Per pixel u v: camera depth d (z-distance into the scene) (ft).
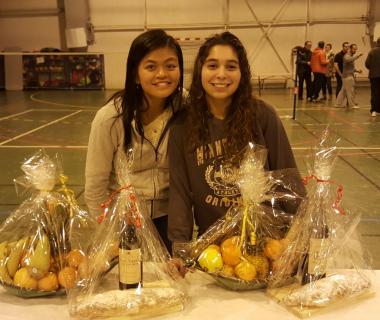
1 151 24.53
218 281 5.41
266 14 56.29
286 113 37.42
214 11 56.59
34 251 5.12
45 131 30.48
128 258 4.96
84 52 57.72
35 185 5.40
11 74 59.57
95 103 45.50
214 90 6.09
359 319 4.79
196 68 6.28
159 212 7.32
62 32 59.11
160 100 6.80
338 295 4.95
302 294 4.92
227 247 5.36
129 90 6.65
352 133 28.81
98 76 59.06
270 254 5.35
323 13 55.93
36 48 59.62
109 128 6.75
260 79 56.65
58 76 59.52
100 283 5.24
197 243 5.69
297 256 5.22
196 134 6.23
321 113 37.32
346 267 5.49
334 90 55.26
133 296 4.81
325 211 5.31
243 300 5.16
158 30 6.43
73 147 25.58
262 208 5.58
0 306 5.00
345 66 39.83
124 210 5.36
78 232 5.43
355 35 56.24
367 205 15.96
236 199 6.24
